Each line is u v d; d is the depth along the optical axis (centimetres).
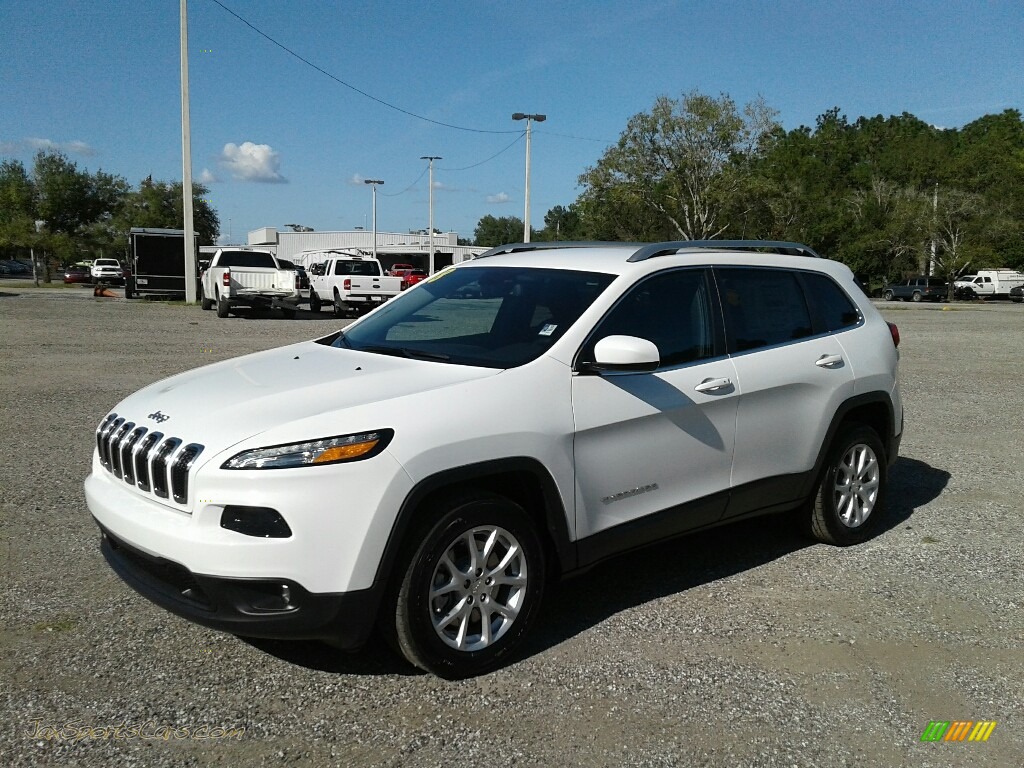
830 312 549
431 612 355
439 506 357
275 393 376
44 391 1016
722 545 551
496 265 502
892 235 6131
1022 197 6175
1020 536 573
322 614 332
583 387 404
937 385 1255
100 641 393
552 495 389
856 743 328
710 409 453
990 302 5475
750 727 337
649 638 412
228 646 392
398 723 333
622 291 436
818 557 530
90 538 521
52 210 5422
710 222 4294
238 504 326
